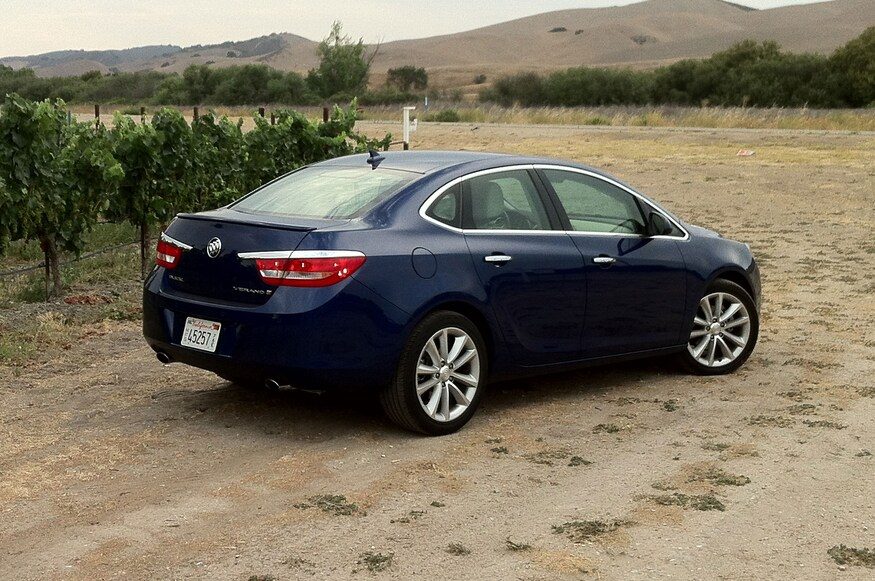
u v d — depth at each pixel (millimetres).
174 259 6129
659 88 72375
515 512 4848
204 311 5867
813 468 5516
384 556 4293
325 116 16547
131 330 8867
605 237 6852
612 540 4523
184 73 84750
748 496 5090
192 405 6605
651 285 7055
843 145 32156
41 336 8367
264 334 5598
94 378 7281
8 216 9516
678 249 7281
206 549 4355
